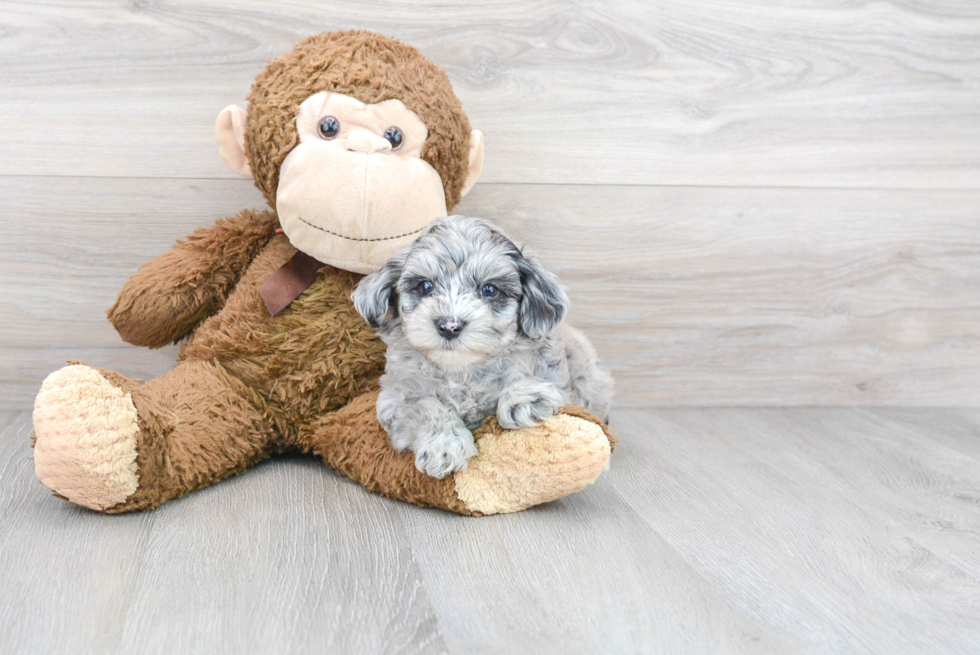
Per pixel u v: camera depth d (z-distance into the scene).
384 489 1.73
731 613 1.29
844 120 2.52
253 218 2.10
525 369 1.68
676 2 2.37
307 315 1.94
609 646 1.17
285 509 1.66
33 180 2.20
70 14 2.14
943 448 2.28
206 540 1.49
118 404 1.53
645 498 1.81
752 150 2.49
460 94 2.32
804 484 1.95
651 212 2.47
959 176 2.61
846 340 2.67
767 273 2.57
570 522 1.65
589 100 2.38
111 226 2.26
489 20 2.30
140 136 2.23
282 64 1.92
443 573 1.39
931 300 2.69
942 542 1.62
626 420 2.47
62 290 2.28
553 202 2.42
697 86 2.43
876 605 1.34
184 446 1.70
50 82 2.16
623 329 2.54
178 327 2.03
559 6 2.32
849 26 2.47
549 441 1.59
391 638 1.17
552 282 1.67
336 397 1.96
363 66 1.87
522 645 1.16
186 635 1.17
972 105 2.58
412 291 1.64
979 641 1.23
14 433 2.08
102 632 1.17
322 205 1.78
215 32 2.20
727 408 2.64
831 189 2.55
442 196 1.92
